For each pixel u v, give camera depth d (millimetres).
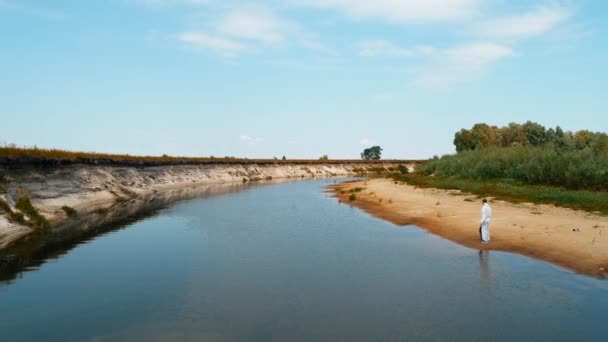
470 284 13750
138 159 56781
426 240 20781
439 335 10031
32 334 10359
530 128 91500
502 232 20828
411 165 151750
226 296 13086
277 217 29812
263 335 10234
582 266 14859
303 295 13062
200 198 44844
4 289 13867
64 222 27828
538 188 34969
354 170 129375
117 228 25500
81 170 39781
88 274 15617
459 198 35312
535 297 12383
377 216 29469
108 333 10430
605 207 25203
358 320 11039
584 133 78500
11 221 23578
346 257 17719
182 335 10266
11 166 27828
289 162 114438
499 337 9875
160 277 15188
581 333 9984
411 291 13234
